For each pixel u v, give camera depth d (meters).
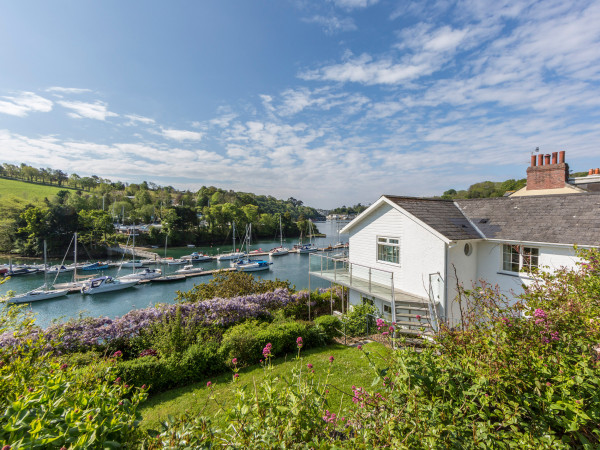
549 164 15.79
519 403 2.69
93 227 77.19
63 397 2.58
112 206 103.56
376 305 13.40
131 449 2.66
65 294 35.47
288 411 2.85
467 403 2.67
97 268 53.59
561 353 3.06
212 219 102.12
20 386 3.23
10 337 5.87
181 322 11.37
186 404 7.14
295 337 10.51
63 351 9.40
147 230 92.12
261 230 113.69
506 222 11.27
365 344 10.41
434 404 2.65
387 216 12.98
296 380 3.36
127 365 7.91
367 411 2.94
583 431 2.59
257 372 8.70
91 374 3.96
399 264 12.34
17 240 66.25
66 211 72.81
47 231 67.88
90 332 10.39
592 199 10.03
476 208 13.05
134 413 2.88
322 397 3.09
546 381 2.86
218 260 62.59
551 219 10.25
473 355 3.33
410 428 2.57
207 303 13.14
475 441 2.35
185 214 93.81
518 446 2.33
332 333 11.60
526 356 3.01
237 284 17.50
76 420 2.29
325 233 138.75
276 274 48.47
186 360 8.63
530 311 4.29
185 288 38.88
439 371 3.00
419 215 11.55
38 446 1.98
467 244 11.34
